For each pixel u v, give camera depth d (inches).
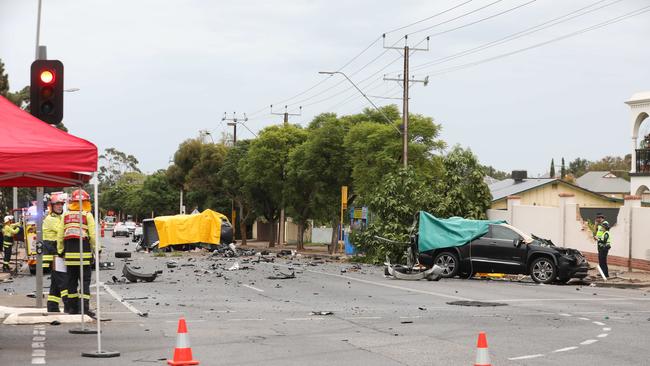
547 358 452.1
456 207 1487.5
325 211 2256.4
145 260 1615.4
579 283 1094.4
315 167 2242.9
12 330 553.9
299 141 2517.2
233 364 426.0
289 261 1595.7
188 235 1925.4
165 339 516.4
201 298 817.5
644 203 1654.8
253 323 608.7
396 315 667.4
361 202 1743.4
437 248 1132.5
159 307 726.5
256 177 2517.2
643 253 1200.2
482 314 678.5
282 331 562.3
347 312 690.2
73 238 606.2
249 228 3710.6
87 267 612.7
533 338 532.7
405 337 533.3
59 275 615.2
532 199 2074.3
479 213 1519.4
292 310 706.2
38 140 456.8
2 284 1031.6
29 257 1220.5
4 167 442.9
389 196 1478.8
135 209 5344.5
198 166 3230.8
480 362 339.6
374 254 1510.8
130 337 525.0
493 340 522.0
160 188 4468.5
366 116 2282.2
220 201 3203.7
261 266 1395.2
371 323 611.2
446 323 613.3
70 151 454.6
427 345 497.0
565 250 1072.8
